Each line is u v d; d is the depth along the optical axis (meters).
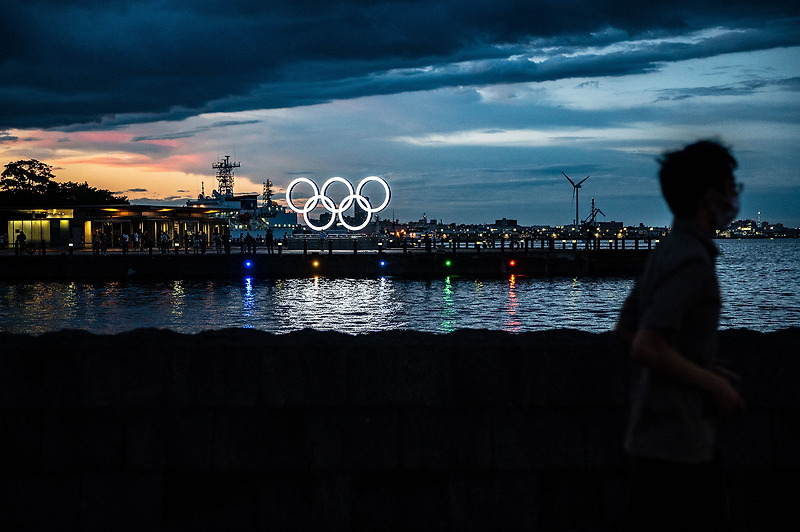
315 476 4.09
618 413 4.03
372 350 4.10
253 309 35.66
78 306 36.78
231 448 4.11
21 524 4.08
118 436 4.12
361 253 61.31
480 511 4.05
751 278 68.06
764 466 4.04
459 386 4.07
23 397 4.13
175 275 55.12
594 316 33.44
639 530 2.53
